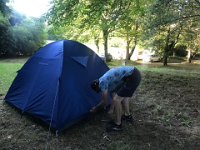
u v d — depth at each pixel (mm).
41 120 4504
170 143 4102
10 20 22250
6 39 21375
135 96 6336
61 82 4512
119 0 8414
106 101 4469
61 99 4402
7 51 21984
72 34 14188
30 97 4828
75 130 4418
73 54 4949
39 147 3881
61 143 4008
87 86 4879
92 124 4656
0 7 15219
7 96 5438
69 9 8555
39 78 4852
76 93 4633
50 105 4430
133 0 8703
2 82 7617
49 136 4195
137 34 16359
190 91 6941
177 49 27312
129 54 22969
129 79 4227
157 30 8172
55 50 4926
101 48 24359
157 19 7949
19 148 3838
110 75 4246
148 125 4711
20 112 4957
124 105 4684
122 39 22203
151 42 14328
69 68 4738
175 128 4645
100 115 4996
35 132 4320
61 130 4281
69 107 4445
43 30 23688
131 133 4371
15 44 21984
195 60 28000
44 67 4891
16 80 5375
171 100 6148
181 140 4215
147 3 8922
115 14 8797
